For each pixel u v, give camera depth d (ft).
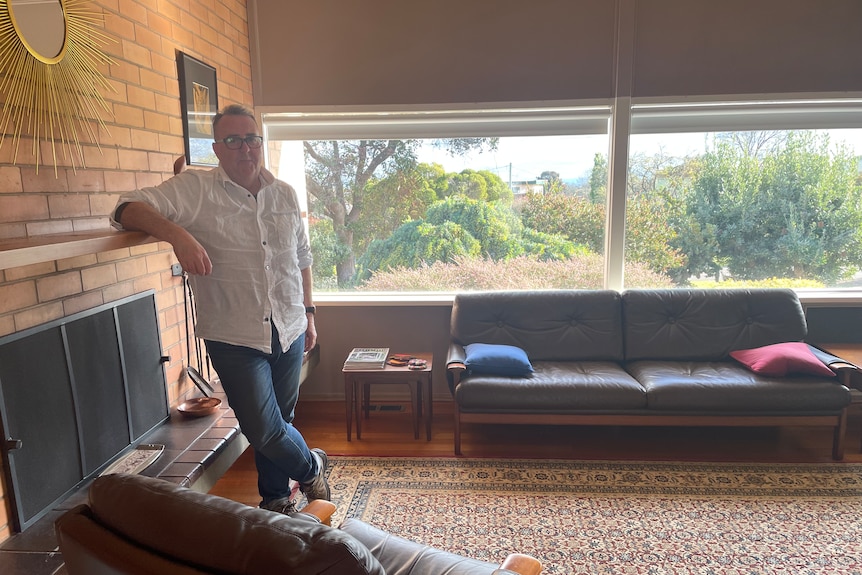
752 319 10.28
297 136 11.37
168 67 7.91
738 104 10.61
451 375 9.64
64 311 5.85
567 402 8.84
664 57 10.47
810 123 10.69
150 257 7.46
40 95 5.49
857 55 10.27
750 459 9.09
